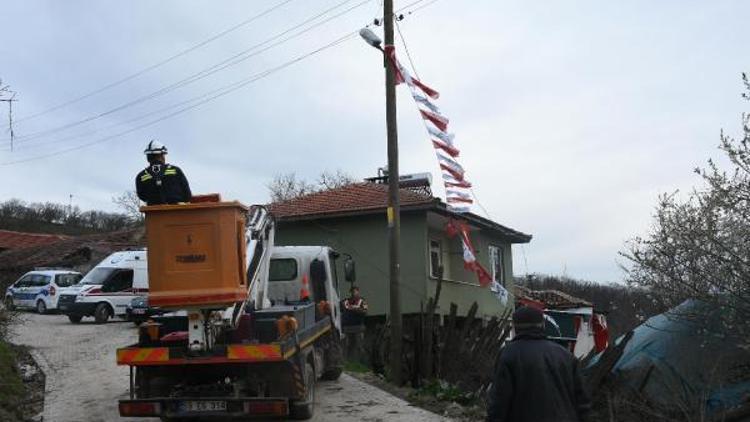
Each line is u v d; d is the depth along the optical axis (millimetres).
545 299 38469
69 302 22781
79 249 34594
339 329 13016
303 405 8859
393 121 14008
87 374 12500
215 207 7895
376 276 21703
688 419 10789
